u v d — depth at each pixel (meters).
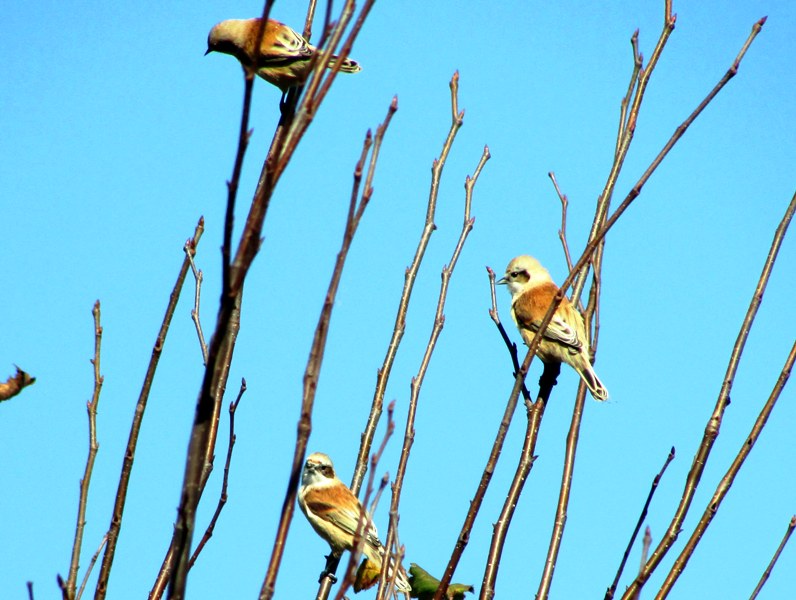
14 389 6.84
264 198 5.55
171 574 5.75
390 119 6.32
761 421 9.24
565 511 10.05
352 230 6.15
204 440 5.80
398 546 8.38
